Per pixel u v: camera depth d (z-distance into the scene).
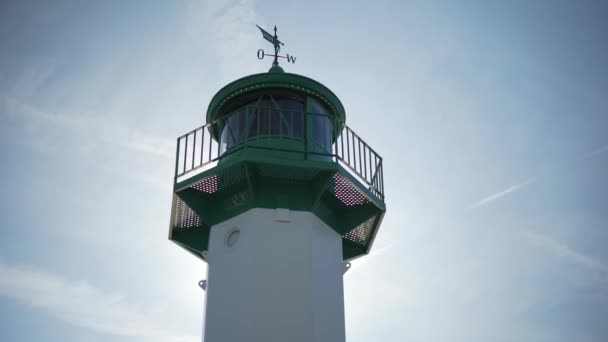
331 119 14.77
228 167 12.74
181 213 14.14
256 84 14.28
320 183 13.05
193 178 13.12
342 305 13.11
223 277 12.80
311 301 12.34
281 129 13.80
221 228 13.47
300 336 11.97
